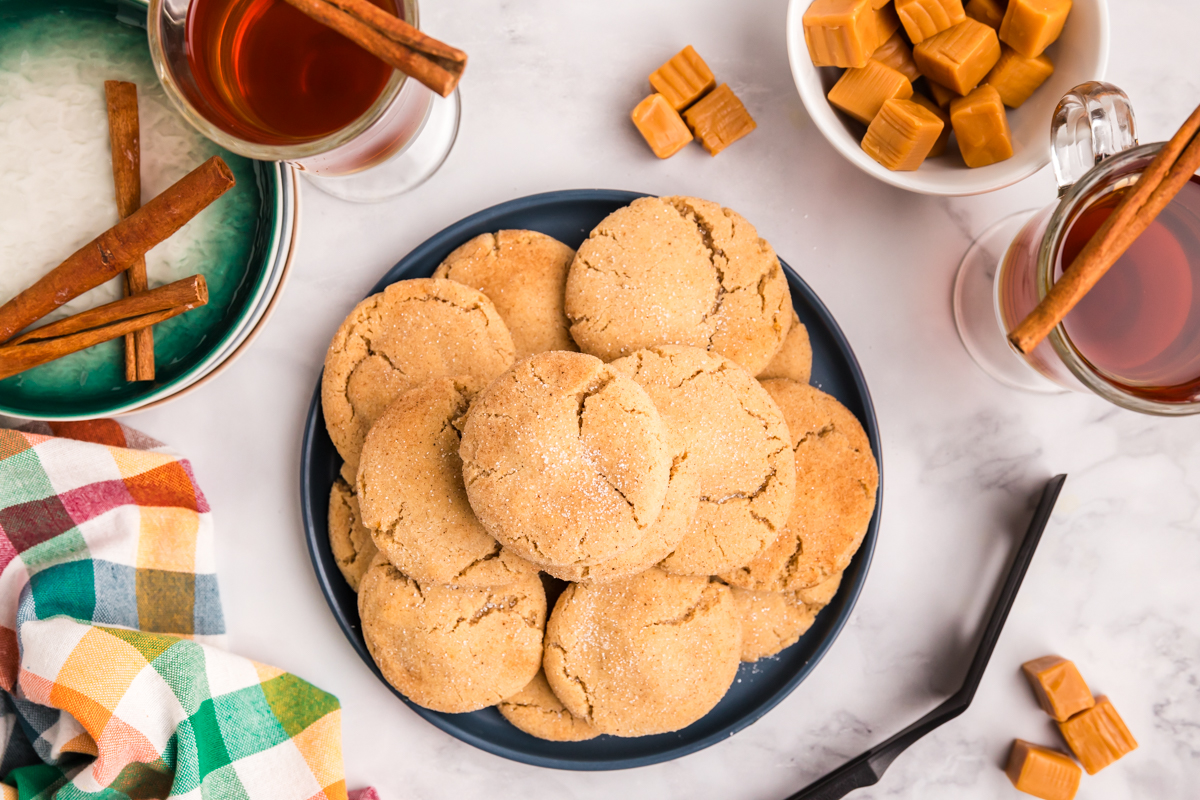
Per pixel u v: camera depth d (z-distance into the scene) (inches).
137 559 20.7
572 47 21.1
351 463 19.8
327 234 21.1
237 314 19.2
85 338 18.6
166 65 17.6
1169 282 18.7
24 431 21.0
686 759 21.4
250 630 21.2
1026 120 19.6
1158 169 17.1
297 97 18.8
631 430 18.1
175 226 18.2
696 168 21.2
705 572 19.1
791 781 21.4
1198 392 18.2
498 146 21.2
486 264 20.1
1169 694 21.4
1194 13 21.0
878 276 21.3
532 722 20.1
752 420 19.0
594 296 19.5
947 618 21.4
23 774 20.3
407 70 17.2
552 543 18.1
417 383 19.6
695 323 19.5
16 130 18.6
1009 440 21.4
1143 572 21.5
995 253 21.1
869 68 19.3
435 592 19.4
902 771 21.6
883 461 21.4
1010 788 21.4
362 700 21.3
